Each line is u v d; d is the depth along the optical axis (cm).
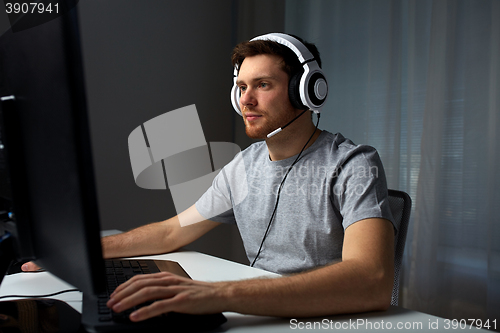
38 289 73
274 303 57
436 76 185
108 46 210
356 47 221
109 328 50
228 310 56
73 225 45
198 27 249
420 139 195
